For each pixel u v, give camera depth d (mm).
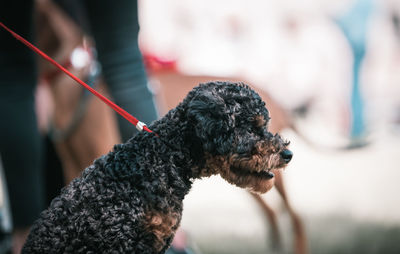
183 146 2910
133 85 4340
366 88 13352
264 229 6844
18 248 4301
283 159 3137
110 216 2668
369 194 8094
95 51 4711
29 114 4262
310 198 7934
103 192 2715
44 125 4750
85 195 2717
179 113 2943
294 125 6266
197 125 2846
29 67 4254
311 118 12469
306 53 13547
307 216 7133
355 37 11055
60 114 4938
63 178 5113
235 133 2936
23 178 4289
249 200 8219
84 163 5129
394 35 13898
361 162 9734
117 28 4297
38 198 4352
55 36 4898
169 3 13484
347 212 7289
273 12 13969
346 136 10938
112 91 4348
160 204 2752
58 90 4895
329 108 12883
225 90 2992
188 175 2986
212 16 13844
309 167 9555
